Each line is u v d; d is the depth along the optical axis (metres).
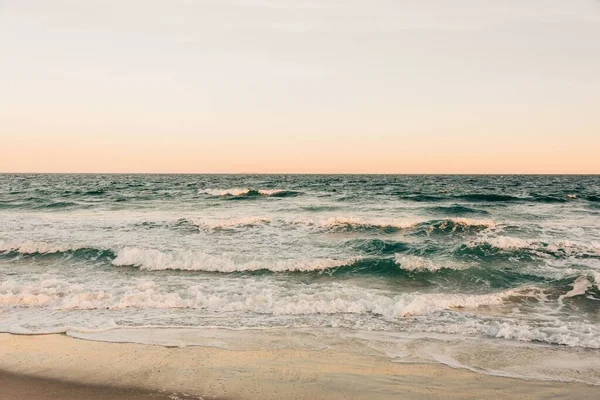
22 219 17.61
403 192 35.53
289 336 6.28
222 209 21.73
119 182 59.41
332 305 7.55
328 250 12.11
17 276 9.62
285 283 9.17
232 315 7.20
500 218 18.53
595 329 6.55
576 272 9.71
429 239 13.80
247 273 9.98
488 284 9.26
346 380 4.89
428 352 5.70
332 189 40.47
